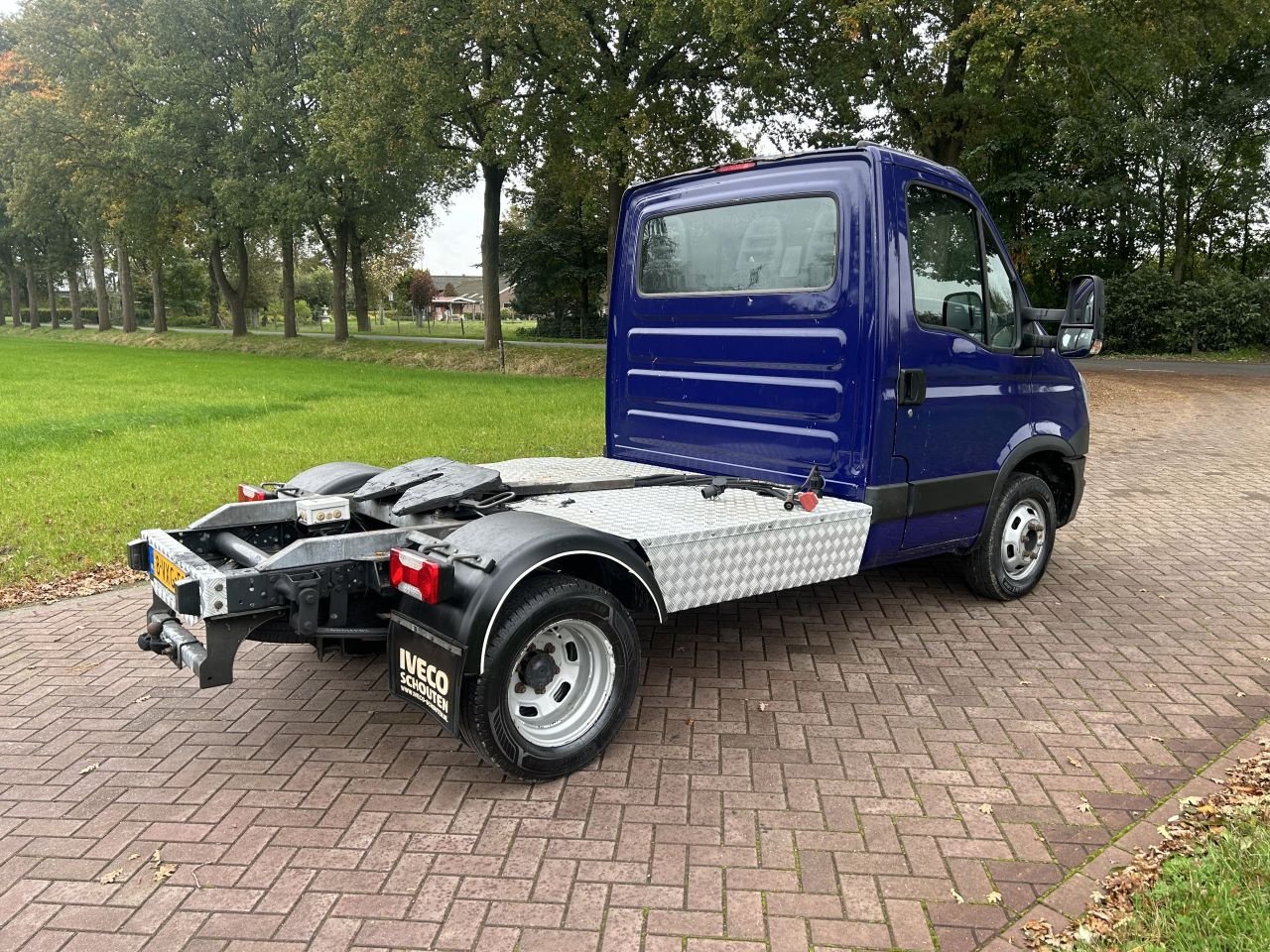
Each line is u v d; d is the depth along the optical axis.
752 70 17.61
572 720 3.56
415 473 4.39
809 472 4.58
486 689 3.21
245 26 33.25
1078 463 5.80
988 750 3.68
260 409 15.35
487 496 4.13
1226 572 6.17
